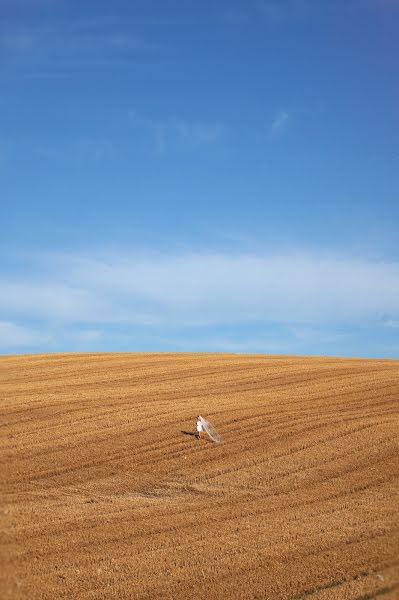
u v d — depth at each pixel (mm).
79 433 27797
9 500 21047
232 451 26609
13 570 16406
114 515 20438
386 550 17438
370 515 20172
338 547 17922
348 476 24031
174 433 28422
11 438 26891
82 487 22750
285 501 21766
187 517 20453
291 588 15883
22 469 23781
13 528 18859
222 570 16953
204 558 17625
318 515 20375
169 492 22734
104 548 18125
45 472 23656
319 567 16812
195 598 15672
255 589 15938
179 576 16703
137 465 24969
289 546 18156
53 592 15680
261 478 23969
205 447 26969
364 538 18406
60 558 17406
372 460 25469
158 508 21203
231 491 22812
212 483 23547
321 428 29344
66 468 24172
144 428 28828
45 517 19906
